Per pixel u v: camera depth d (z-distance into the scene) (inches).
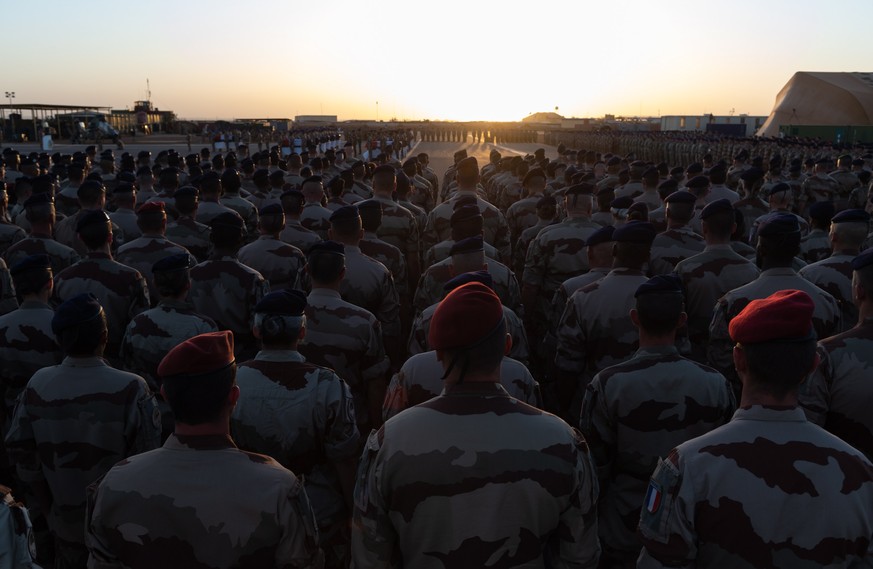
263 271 225.9
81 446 128.3
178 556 81.2
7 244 268.1
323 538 123.0
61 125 2113.7
